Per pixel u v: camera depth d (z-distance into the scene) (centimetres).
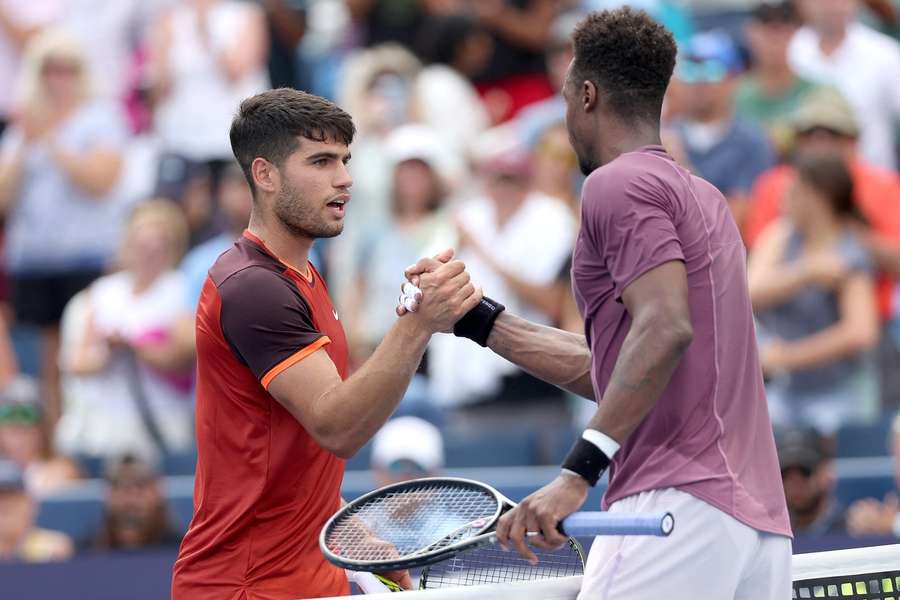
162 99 3222
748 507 1054
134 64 3409
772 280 2516
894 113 3064
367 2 3447
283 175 1209
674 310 1007
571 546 1269
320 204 1211
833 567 1230
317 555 1250
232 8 3269
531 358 1243
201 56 3194
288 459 1209
